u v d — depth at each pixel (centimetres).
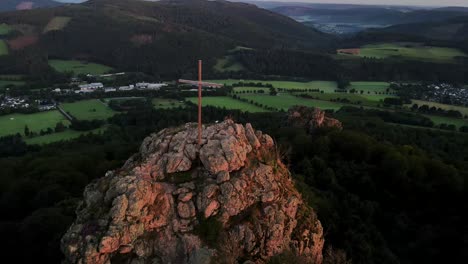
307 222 3928
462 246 6456
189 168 3681
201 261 3059
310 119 11862
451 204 7531
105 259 3062
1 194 7788
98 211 3303
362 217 7156
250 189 3675
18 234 5353
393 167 8250
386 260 6091
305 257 3547
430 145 12069
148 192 3306
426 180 8106
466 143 12800
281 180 4012
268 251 3494
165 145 3881
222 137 3844
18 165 9756
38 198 7000
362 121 14638
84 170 8950
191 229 3297
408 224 7212
